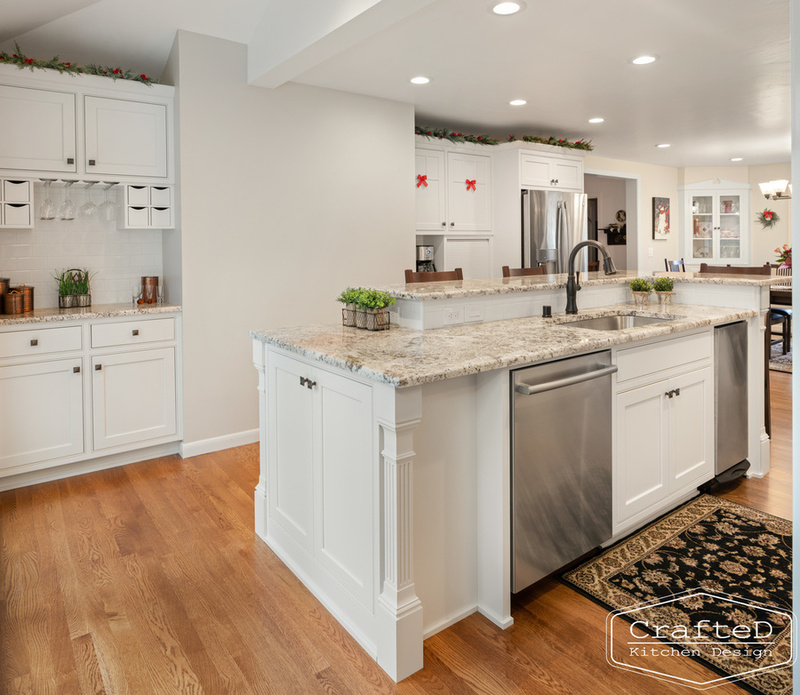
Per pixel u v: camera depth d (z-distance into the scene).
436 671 1.74
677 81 4.10
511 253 5.45
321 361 1.99
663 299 3.31
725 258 9.03
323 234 4.07
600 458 2.28
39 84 3.12
